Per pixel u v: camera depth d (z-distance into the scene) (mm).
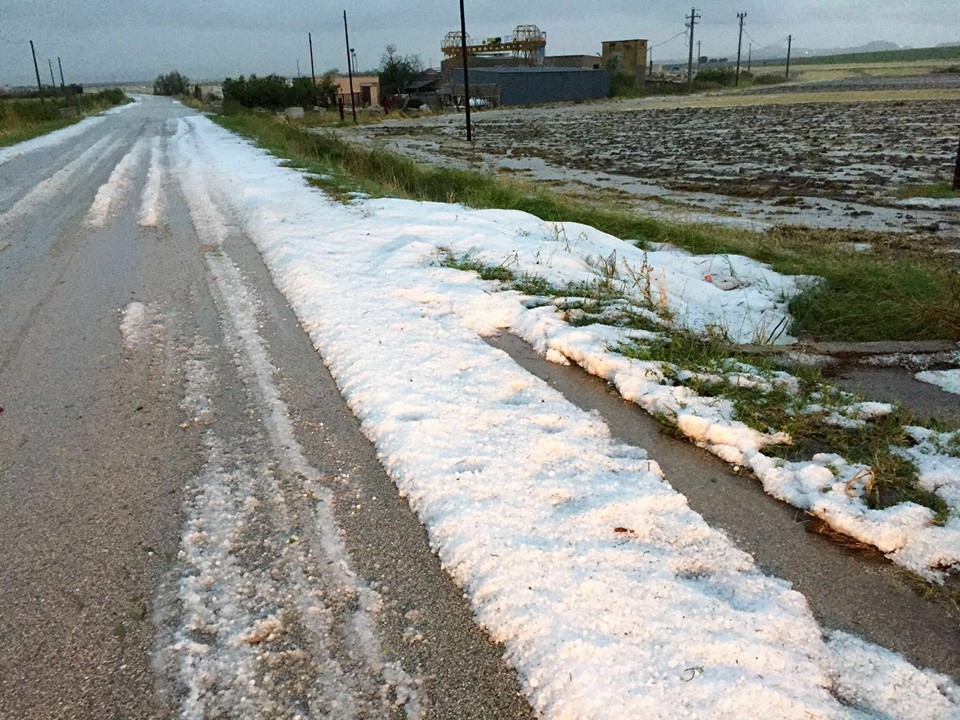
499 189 12422
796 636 2486
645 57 81250
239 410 4336
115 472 3684
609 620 2508
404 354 4961
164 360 5133
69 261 8086
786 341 5934
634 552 2885
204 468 3701
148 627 2637
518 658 2422
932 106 38812
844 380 4922
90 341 5555
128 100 93750
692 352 5027
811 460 3574
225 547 3072
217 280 7164
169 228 9867
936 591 2727
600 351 4902
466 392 4395
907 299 6309
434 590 2789
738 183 16625
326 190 12258
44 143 26188
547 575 2738
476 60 71688
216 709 2295
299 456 3785
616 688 2238
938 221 11789
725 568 2840
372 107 58469
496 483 3377
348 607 2717
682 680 2260
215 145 23234
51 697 2350
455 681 2375
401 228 8703
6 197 13148
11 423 4234
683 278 7355
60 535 3178
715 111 43781
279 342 5438
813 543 3020
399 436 3838
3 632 2623
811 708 2186
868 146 23203
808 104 44938
